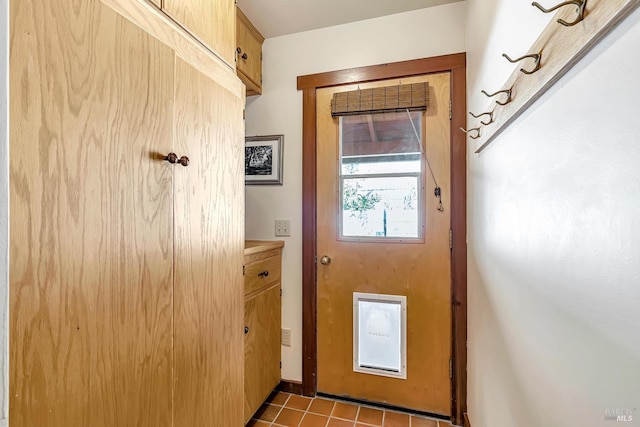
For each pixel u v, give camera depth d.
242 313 1.27
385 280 1.88
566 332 0.60
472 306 1.57
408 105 1.80
